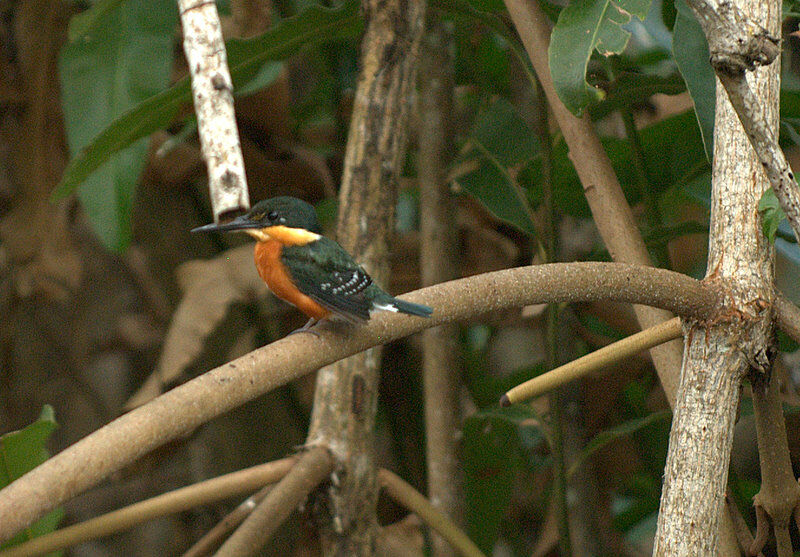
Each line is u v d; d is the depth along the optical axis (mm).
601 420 8797
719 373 4191
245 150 9031
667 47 7039
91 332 10312
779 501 4629
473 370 9617
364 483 5668
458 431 7523
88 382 10461
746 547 4992
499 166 7273
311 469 5312
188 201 9641
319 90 10484
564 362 8133
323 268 5363
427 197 7625
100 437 3303
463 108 10273
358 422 5707
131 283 10453
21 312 10367
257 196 9250
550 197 6820
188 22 3801
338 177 9859
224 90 3734
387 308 4035
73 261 9461
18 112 9422
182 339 7793
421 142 7723
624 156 7836
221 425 9391
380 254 5816
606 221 5094
